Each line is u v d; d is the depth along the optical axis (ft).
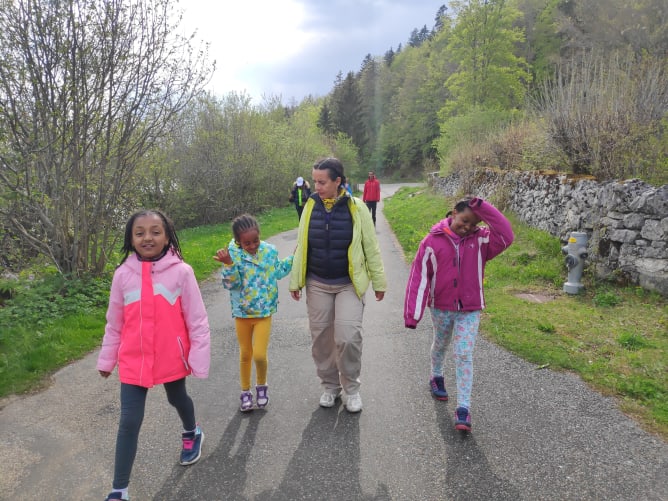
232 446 10.43
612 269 21.15
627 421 11.09
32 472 9.68
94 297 21.56
